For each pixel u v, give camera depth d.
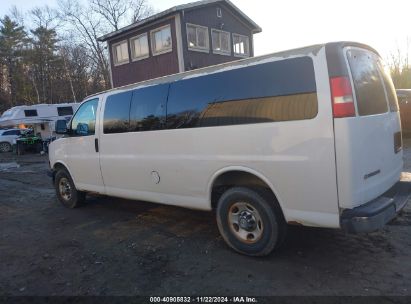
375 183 3.72
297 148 3.66
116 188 5.92
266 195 4.04
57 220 6.44
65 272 4.25
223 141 4.26
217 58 22.31
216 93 4.33
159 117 4.99
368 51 4.08
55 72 54.22
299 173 3.68
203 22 21.30
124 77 23.45
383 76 4.28
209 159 4.42
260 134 3.93
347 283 3.59
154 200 5.30
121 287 3.80
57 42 53.94
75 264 4.45
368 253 4.22
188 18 20.42
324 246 4.45
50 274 4.23
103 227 5.81
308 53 3.58
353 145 3.38
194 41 20.94
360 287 3.50
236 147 4.15
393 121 4.25
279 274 3.84
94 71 52.16
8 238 5.63
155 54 21.36
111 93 5.80
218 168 4.34
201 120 4.48
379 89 4.05
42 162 17.36
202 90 4.48
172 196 5.01
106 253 4.73
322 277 3.73
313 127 3.54
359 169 3.45
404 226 5.02
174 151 4.82
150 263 4.33
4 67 56.22
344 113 3.38
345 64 3.47
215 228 5.36
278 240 4.05
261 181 4.09
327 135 3.46
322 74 3.48
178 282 3.82
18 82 54.81
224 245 4.70
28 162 17.86
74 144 6.61
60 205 7.54
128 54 22.88
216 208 4.58
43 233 5.76
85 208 7.06
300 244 4.54
